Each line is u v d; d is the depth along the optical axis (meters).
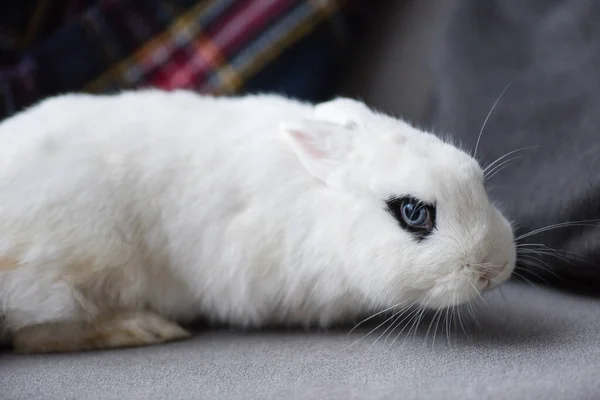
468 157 0.43
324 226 0.43
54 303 0.43
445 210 0.41
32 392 0.39
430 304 0.42
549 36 0.50
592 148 0.46
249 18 0.59
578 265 0.46
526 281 0.49
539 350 0.40
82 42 0.60
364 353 0.41
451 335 0.43
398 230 0.42
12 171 0.43
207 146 0.45
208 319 0.47
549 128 0.48
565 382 0.36
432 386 0.37
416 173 0.41
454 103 0.52
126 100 0.47
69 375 0.40
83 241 0.43
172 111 0.46
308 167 0.44
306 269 0.44
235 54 0.60
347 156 0.43
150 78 0.61
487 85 0.51
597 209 0.45
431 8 0.58
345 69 0.61
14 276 0.43
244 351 0.43
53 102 0.47
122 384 0.39
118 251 0.44
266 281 0.45
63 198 0.43
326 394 0.37
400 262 0.41
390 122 0.45
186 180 0.45
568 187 0.46
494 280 0.41
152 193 0.44
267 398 0.37
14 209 0.43
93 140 0.45
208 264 0.45
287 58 0.60
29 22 0.62
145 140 0.45
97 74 0.61
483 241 0.41
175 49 0.60
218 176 0.45
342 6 0.60
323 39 0.60
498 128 0.50
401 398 0.36
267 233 0.44
